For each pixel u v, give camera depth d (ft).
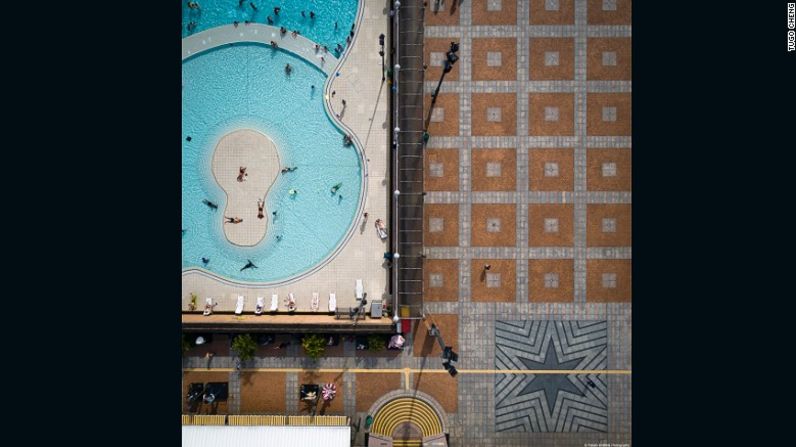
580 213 100.12
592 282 100.07
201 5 102.17
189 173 102.32
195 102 102.17
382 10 101.81
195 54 101.91
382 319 100.17
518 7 100.07
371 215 102.17
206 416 97.14
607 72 99.76
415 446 99.19
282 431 95.96
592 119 100.07
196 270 102.42
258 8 102.17
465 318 100.37
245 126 102.37
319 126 102.58
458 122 100.32
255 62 102.22
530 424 99.76
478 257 100.48
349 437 95.81
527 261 100.48
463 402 100.01
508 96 100.17
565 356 100.07
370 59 101.86
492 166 100.53
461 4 100.12
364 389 100.12
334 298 100.99
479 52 100.17
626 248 100.01
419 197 97.14
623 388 99.55
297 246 103.04
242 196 102.68
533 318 100.42
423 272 100.37
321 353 99.09
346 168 102.32
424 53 100.22
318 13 102.17
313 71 102.32
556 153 100.12
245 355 98.63
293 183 102.63
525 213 100.48
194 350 100.58
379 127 102.12
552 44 100.07
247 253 103.04
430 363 100.12
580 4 99.71
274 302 101.04
